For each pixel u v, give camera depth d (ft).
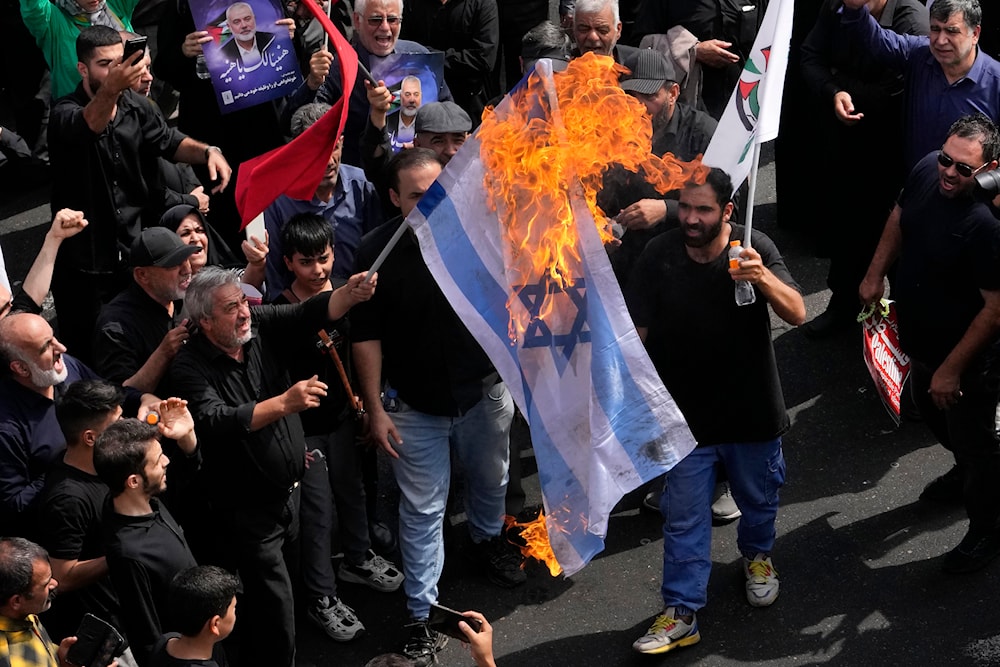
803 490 21.63
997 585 19.39
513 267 15.17
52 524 16.02
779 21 16.85
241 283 18.11
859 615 19.16
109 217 21.88
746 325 17.66
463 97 27.66
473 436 19.42
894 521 20.83
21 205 30.53
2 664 14.19
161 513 16.22
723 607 19.53
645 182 20.39
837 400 23.53
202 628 14.79
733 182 17.24
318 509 19.12
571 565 15.52
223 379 17.31
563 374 15.30
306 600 19.77
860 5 22.43
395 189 18.15
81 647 14.69
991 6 26.63
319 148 17.13
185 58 23.71
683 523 18.44
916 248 19.03
